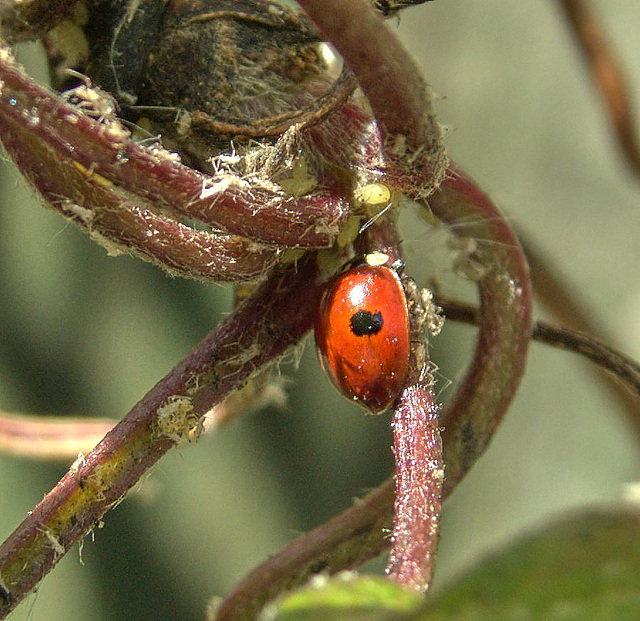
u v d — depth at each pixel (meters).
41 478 0.15
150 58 0.06
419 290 0.06
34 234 0.15
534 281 0.08
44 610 0.15
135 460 0.06
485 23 0.17
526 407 0.17
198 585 0.16
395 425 0.06
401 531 0.06
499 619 0.05
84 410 0.15
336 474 0.16
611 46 0.08
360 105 0.06
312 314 0.06
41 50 0.07
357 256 0.06
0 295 0.15
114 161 0.06
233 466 0.16
